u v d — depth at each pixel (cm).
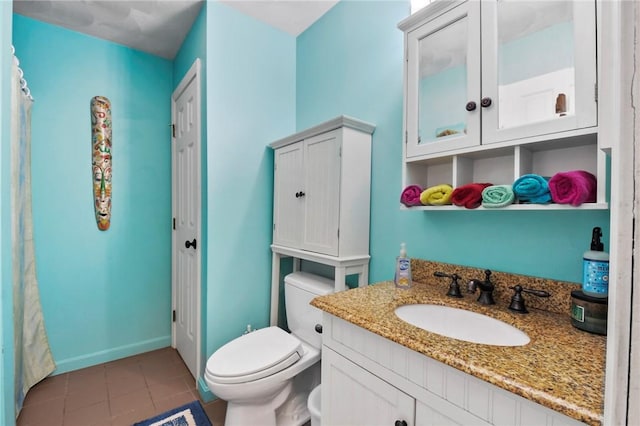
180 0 173
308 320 159
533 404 58
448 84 110
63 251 200
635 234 31
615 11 34
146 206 231
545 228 101
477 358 67
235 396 126
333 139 151
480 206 100
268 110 200
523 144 91
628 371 31
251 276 192
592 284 82
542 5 89
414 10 132
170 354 228
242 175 188
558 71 85
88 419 155
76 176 204
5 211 102
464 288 120
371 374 89
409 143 122
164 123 239
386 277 151
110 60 215
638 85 30
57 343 199
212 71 174
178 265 229
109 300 218
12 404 113
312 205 163
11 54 102
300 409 154
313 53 198
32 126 188
